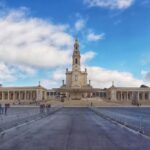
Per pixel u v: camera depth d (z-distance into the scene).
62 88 184.25
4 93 187.25
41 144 18.08
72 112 74.56
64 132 25.59
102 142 19.14
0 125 32.28
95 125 33.88
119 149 16.25
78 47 189.00
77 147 16.84
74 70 185.88
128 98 191.12
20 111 72.38
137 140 20.28
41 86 183.50
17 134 23.88
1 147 16.86
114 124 35.50
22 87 184.25
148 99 186.50
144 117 50.31
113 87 185.75
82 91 181.00
